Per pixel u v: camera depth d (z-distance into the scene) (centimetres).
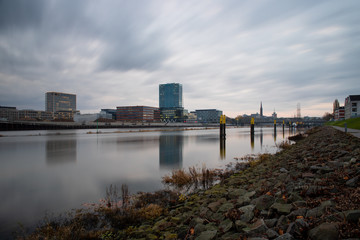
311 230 522
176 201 1270
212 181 1741
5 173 2216
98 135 8731
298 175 1135
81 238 877
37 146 4688
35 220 1107
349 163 1067
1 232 983
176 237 764
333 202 648
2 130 12219
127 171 2248
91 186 1725
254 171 1762
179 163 2659
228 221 751
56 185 1764
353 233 475
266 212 743
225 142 5391
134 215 1061
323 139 3022
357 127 4506
